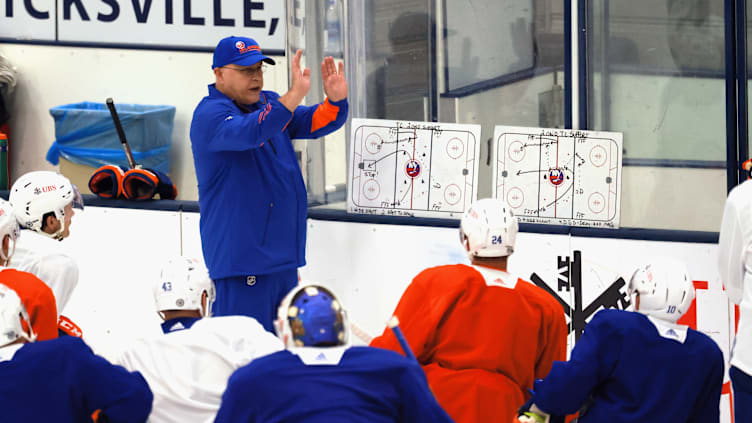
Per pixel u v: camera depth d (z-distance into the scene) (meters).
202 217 16.61
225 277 16.39
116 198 20.09
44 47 26.78
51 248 14.24
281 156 16.69
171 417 10.44
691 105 18.58
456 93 18.92
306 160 19.48
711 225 18.70
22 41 26.70
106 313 20.02
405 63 18.89
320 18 19.19
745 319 12.37
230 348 10.52
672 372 10.91
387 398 8.41
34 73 26.81
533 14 18.70
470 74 18.88
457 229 18.27
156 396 10.45
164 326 12.00
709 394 11.15
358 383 8.38
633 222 18.83
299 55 15.17
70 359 9.45
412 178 18.70
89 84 26.89
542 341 12.91
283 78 26.94
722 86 18.45
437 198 18.69
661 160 18.73
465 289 12.40
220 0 26.83
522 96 18.91
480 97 18.92
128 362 10.70
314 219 18.83
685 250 17.94
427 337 12.27
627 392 10.97
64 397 9.38
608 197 18.50
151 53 26.88
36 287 11.40
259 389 8.29
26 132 26.91
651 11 18.48
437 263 18.36
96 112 25.03
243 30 26.89
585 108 18.67
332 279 18.81
